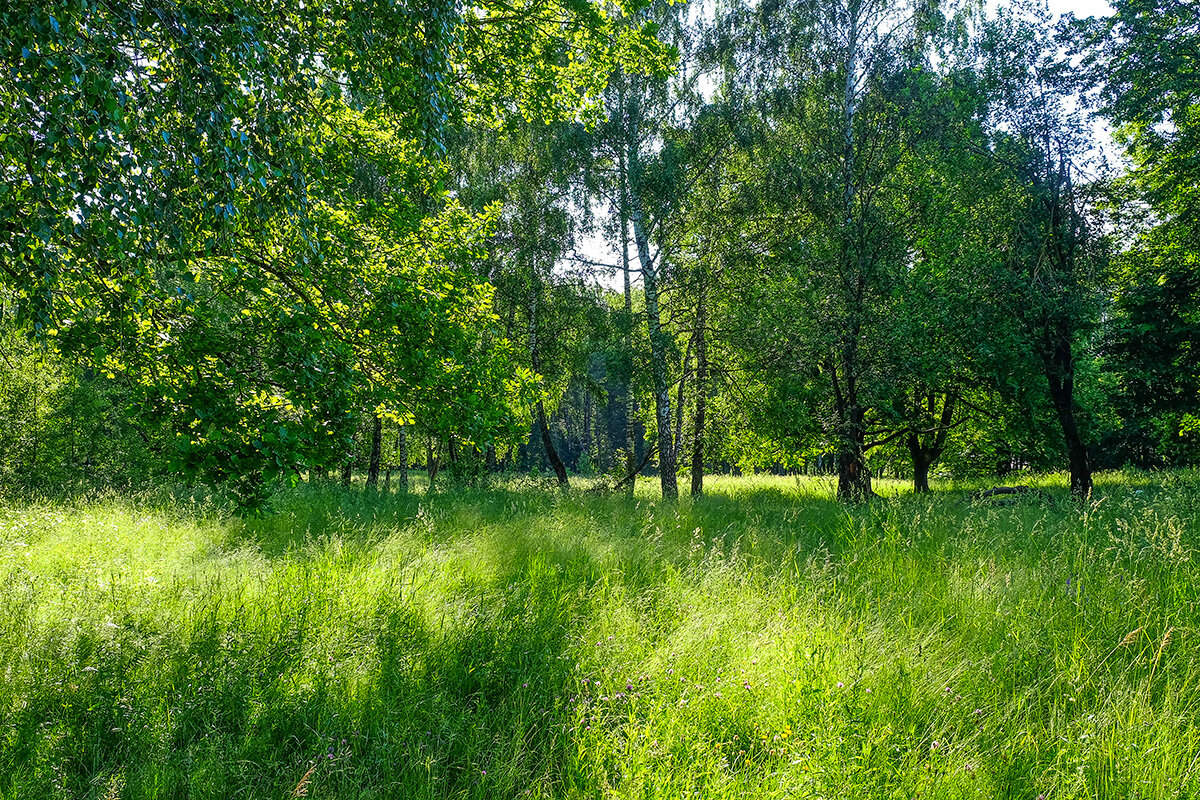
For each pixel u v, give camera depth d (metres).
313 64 4.56
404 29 4.56
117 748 3.44
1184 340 15.66
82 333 4.44
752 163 14.10
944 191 12.70
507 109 7.51
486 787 3.05
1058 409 13.50
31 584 5.50
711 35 14.21
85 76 3.07
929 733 3.21
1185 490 8.45
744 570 6.01
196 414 4.45
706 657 4.06
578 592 5.48
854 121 13.26
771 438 14.62
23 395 16.84
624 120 14.01
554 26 6.95
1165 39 11.99
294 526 9.11
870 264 12.52
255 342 4.93
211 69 3.61
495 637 4.55
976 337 12.28
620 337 14.57
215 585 5.44
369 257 6.02
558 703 3.64
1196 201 13.34
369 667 4.17
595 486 15.48
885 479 26.41
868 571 5.96
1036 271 12.66
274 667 4.08
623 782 2.90
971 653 4.06
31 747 3.33
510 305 16.30
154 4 3.42
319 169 4.45
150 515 10.54
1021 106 12.61
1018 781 2.81
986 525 7.38
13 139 3.28
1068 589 4.86
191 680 3.95
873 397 12.36
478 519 9.12
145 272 3.81
